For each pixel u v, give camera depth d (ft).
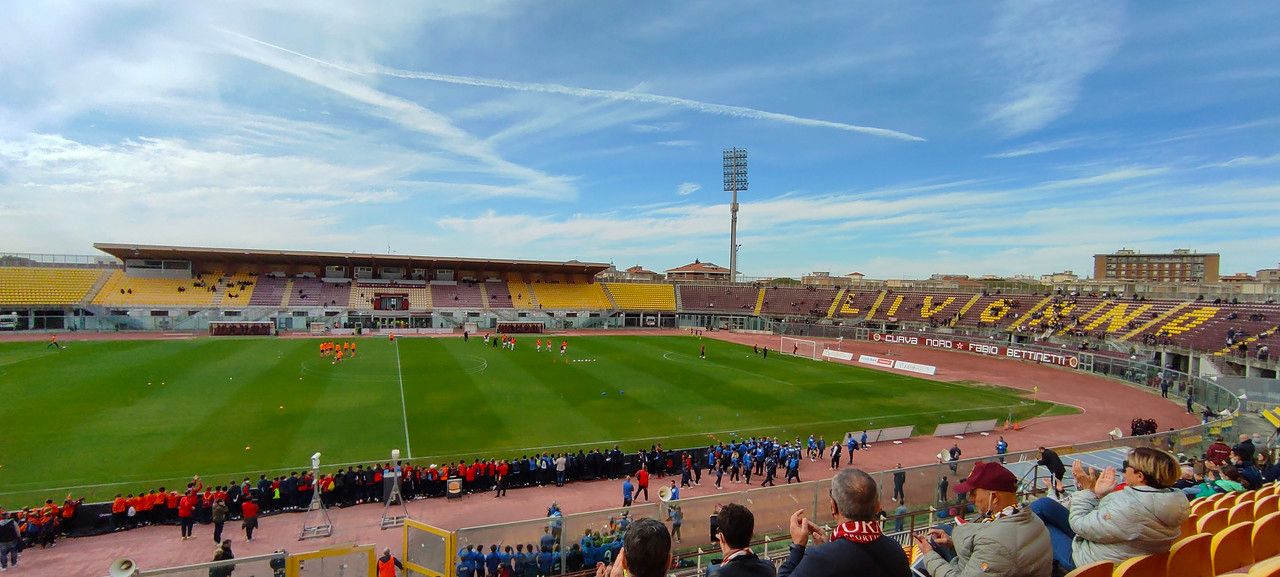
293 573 43.01
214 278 284.20
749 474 92.48
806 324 319.06
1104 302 255.70
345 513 75.87
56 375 144.15
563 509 78.79
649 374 175.11
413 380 154.10
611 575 15.47
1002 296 300.20
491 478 85.56
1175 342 201.46
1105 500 19.98
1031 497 57.31
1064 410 145.48
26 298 237.66
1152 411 145.69
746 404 140.67
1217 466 52.65
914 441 115.44
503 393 141.90
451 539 50.70
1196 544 21.45
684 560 56.13
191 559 62.49
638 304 353.51
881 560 13.46
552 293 345.10
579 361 195.83
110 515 68.74
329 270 310.04
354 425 110.83
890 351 249.96
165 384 138.41
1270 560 19.03
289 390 136.98
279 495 75.77
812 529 16.14
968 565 16.40
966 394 162.91
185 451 93.25
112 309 245.86
